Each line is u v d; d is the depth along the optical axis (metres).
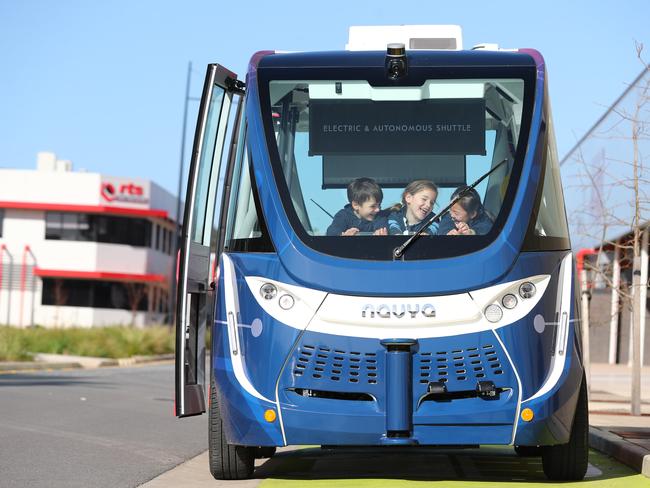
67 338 38.84
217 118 9.43
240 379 8.50
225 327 8.64
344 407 8.30
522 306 8.35
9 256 61.41
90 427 13.78
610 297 37.06
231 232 8.85
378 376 8.27
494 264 8.34
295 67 9.10
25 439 12.12
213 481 9.29
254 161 8.83
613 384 24.56
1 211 61.62
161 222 66.06
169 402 18.52
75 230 61.69
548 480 9.23
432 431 8.24
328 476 9.52
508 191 8.62
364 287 8.29
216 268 9.37
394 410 8.20
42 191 61.25
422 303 8.27
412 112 8.91
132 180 61.91
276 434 8.38
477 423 8.25
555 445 9.04
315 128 8.90
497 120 8.90
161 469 10.16
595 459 11.05
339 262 8.36
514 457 11.06
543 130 8.86
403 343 8.22
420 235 8.45
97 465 10.24
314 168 8.79
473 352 8.26
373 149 8.82
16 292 61.34
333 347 8.30
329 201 8.66
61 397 18.39
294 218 8.58
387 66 9.01
